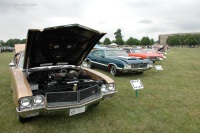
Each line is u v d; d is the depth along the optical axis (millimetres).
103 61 7520
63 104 2566
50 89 2639
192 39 70312
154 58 11055
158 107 3666
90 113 3289
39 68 3539
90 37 3312
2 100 3889
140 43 69125
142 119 3107
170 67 9820
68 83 2941
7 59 13648
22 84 2652
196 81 6180
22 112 2314
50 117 3078
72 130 2695
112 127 2814
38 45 2984
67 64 4020
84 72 3846
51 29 2639
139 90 4898
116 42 68562
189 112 3436
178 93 4668
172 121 3053
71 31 2953
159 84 5680
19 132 2619
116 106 3664
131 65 6484
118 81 5996
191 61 13320
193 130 2766
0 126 2770
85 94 2805
